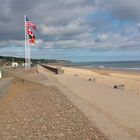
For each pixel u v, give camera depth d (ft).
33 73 221.05
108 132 38.32
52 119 48.19
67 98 76.02
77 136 36.73
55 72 225.76
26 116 51.34
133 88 109.60
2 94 84.94
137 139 34.86
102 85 118.62
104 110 56.39
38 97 79.66
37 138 36.19
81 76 200.23
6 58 607.78
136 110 56.08
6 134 38.37
